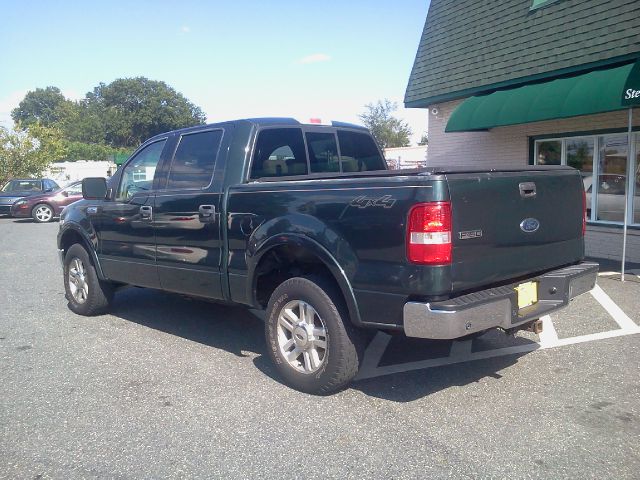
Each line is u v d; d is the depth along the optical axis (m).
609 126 9.53
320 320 4.33
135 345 5.79
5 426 4.03
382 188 3.89
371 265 3.92
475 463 3.42
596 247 10.00
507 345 5.56
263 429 3.91
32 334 6.24
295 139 5.54
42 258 12.10
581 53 9.28
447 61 12.13
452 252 3.71
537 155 10.95
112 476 3.37
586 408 4.13
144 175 5.98
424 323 3.70
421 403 4.28
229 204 4.90
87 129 78.31
